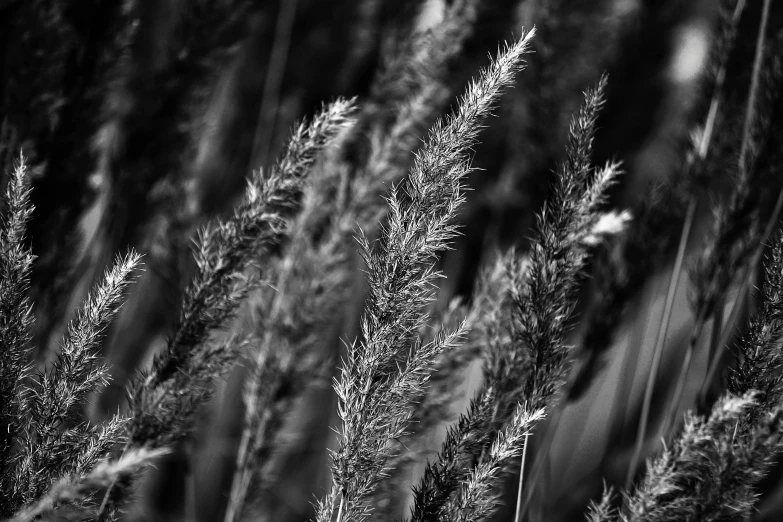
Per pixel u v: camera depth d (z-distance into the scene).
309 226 1.34
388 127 1.38
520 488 1.13
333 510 1.12
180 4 1.38
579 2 1.40
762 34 1.25
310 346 1.33
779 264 1.10
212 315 1.13
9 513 1.09
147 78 1.34
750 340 1.10
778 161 1.23
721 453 1.08
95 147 1.29
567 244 1.12
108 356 1.37
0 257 1.10
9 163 1.23
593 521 1.12
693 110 1.37
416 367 1.09
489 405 1.12
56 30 1.23
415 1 1.39
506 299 1.22
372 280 1.08
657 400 1.39
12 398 1.10
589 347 1.31
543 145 1.41
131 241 1.34
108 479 1.04
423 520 1.10
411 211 1.07
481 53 1.40
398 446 1.21
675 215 1.31
